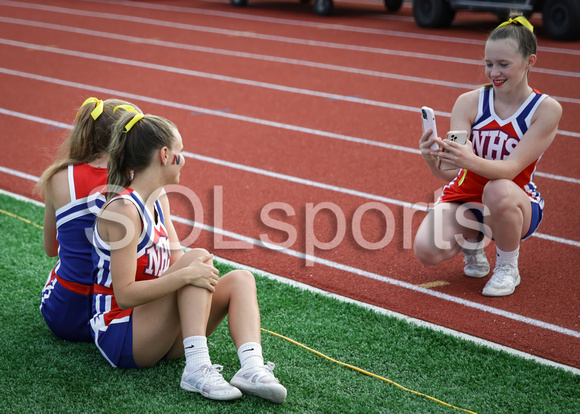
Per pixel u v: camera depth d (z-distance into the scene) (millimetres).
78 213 5496
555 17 22781
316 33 25828
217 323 5527
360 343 6074
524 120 6762
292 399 5188
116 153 5016
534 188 7230
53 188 5555
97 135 5453
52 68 20109
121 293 4992
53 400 5113
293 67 19969
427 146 6754
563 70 18797
